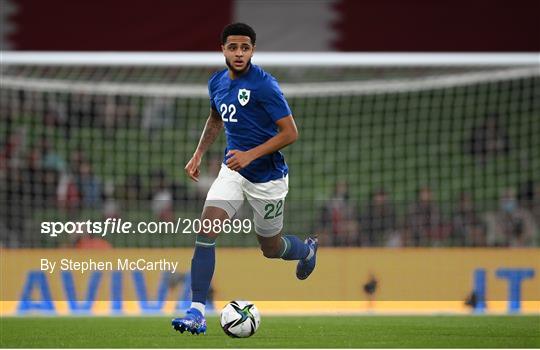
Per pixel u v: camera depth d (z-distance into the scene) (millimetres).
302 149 57188
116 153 55531
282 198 22844
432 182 56281
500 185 55312
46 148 54781
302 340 22469
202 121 56562
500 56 45188
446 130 57719
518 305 37281
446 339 22812
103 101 56125
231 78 21719
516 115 57594
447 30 46875
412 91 58000
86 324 28250
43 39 46875
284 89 49531
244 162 20656
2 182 52219
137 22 46812
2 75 51469
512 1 46688
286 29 47438
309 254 25328
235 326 22500
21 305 36219
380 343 21797
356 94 57344
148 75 57812
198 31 46844
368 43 47062
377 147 57625
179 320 20859
